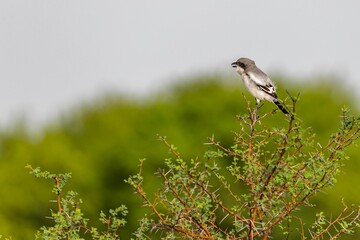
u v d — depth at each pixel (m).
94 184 31.44
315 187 9.66
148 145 31.83
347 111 9.78
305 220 25.75
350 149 28.50
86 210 30.86
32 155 32.84
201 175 9.89
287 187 9.73
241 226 9.96
